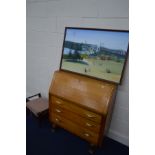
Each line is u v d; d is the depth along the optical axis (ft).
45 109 6.97
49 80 7.69
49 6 6.40
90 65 5.91
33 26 7.31
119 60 5.24
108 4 5.02
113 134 6.42
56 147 6.03
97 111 5.09
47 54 7.28
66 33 6.24
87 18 5.59
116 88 5.41
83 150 5.95
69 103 5.71
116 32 5.09
